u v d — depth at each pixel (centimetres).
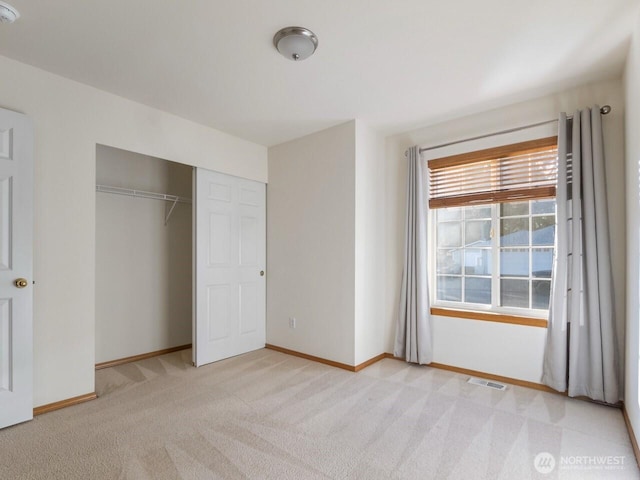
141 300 361
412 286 333
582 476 169
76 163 251
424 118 320
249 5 175
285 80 251
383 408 241
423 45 209
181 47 212
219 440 200
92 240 259
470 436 205
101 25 191
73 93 250
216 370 319
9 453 185
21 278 217
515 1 172
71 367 246
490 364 297
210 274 341
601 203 241
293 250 372
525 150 282
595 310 241
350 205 325
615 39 201
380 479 167
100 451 188
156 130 298
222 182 354
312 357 350
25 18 184
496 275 307
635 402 191
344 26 192
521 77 246
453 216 335
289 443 197
